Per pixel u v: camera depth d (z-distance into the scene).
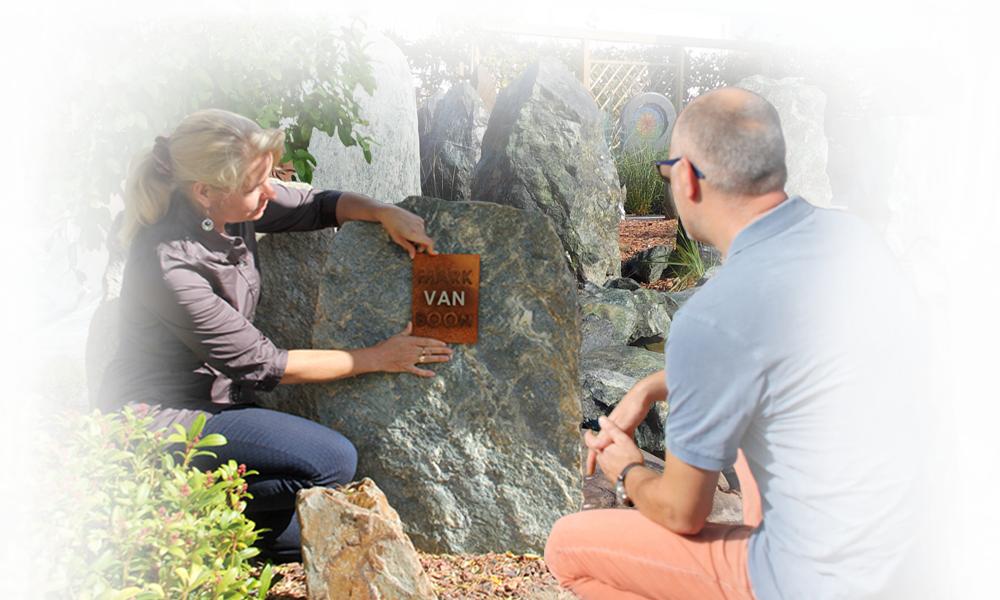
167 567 1.79
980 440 3.62
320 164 5.60
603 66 13.34
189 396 2.51
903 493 1.44
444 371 2.69
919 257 7.62
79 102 3.64
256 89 3.81
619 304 5.91
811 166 7.59
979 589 2.59
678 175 1.67
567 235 6.86
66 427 2.04
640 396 2.09
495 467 2.70
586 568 1.90
